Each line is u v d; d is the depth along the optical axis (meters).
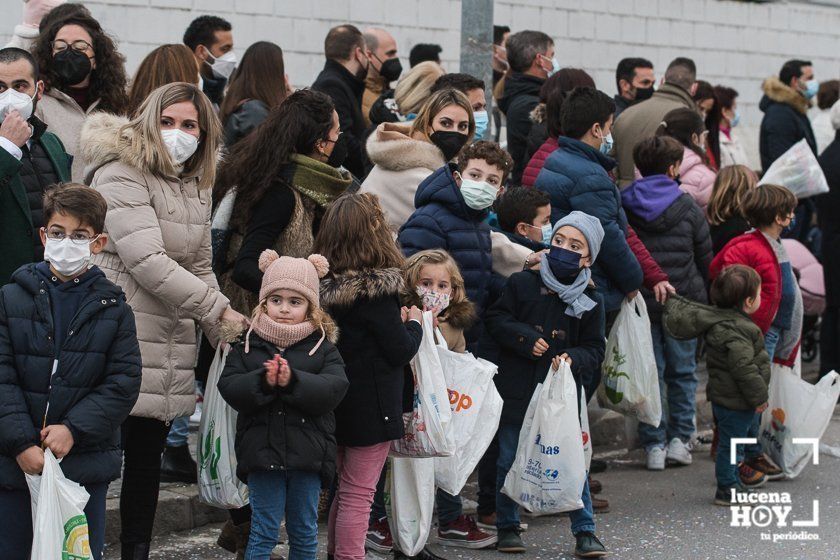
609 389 9.82
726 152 16.27
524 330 8.34
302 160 7.74
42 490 5.94
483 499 8.95
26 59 7.29
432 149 9.14
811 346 15.34
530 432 8.23
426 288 7.86
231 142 9.92
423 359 7.52
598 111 9.61
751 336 9.62
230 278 7.92
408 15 15.51
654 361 9.76
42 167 7.35
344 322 7.15
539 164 10.16
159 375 7.09
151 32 13.29
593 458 10.88
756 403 9.56
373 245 7.20
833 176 13.13
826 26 20.75
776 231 10.67
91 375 6.18
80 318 6.17
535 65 12.05
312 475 6.76
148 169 7.04
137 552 7.18
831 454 11.47
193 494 8.65
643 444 10.94
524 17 16.70
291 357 6.70
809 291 13.45
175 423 9.01
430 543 8.60
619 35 17.86
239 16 13.96
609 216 9.51
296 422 6.66
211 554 8.07
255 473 6.72
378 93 12.65
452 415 7.75
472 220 8.57
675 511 9.59
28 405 6.11
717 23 19.09
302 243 7.72
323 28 14.70
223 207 7.82
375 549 8.34
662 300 10.25
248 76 10.11
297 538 6.84
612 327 9.82
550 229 9.35
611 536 8.90
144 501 7.21
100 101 8.30
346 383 6.73
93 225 6.15
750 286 9.66
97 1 12.88
